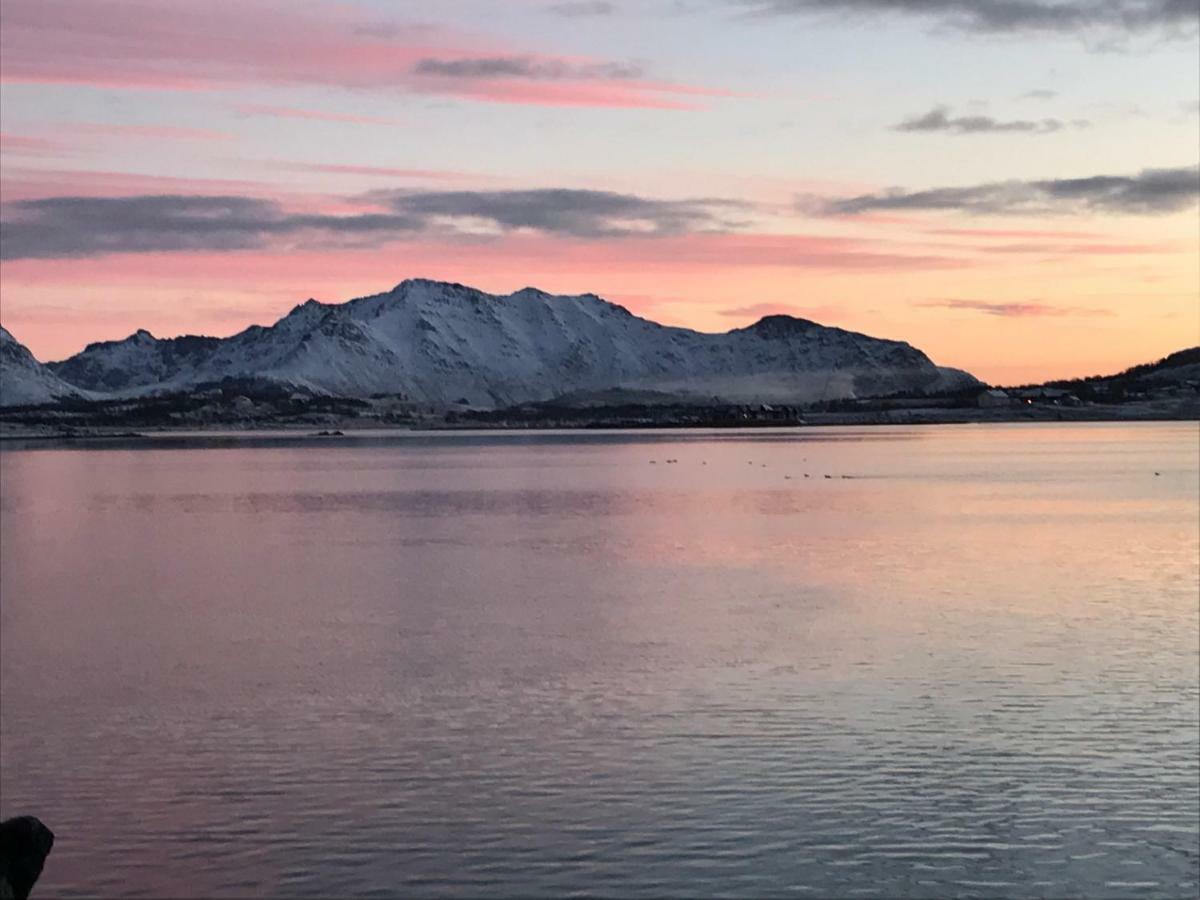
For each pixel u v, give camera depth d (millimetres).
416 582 69562
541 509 122750
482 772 33719
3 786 33344
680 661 46031
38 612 60531
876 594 62156
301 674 45312
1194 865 28016
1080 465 196875
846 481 163375
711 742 35812
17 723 39125
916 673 43500
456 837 29688
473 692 41969
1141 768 33375
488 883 27531
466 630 53500
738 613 56625
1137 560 75250
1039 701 39594
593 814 30891
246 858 28844
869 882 27500
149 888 27688
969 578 67875
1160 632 50406
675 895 26984
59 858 29062
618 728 37344
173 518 118438
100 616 59188
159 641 52250
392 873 28172
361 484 172125
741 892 27109
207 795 32500
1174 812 30594
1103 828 29875
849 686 41781
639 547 86438
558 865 28359
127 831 30422
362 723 38469
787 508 120000
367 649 49656
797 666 44906
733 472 190875
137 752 35969
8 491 163625
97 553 88062
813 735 36344
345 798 32125
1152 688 40969
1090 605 57719
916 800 31312
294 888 27531
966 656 46188
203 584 70500
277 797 32250
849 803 31281
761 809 30969
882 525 100750
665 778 33000
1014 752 34656
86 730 38250
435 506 128875
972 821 30141
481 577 71250
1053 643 48438
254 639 52406
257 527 107375
